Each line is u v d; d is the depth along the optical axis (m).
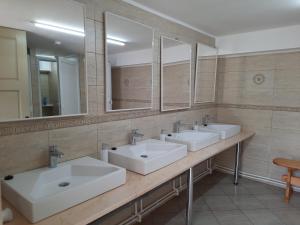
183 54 2.76
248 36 3.12
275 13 2.36
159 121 2.51
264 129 3.19
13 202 1.16
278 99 3.03
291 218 2.42
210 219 2.39
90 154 1.81
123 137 2.08
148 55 2.27
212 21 2.65
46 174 1.42
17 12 1.34
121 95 2.02
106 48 1.83
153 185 1.40
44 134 1.51
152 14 2.27
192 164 1.81
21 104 1.38
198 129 3.03
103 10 1.80
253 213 2.51
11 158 1.37
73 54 1.63
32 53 1.42
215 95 3.57
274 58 3.01
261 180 3.29
